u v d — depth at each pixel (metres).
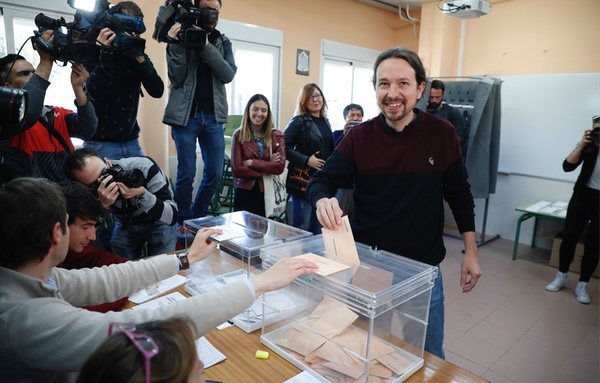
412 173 1.39
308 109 3.17
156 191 1.92
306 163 3.03
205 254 1.29
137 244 2.07
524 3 4.43
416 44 5.60
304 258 1.11
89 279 1.07
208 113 2.58
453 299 3.10
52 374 0.79
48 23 1.66
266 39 4.29
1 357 0.73
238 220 1.56
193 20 2.21
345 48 5.14
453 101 4.42
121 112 2.17
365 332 0.98
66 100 3.15
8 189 0.74
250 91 4.34
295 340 1.04
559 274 3.28
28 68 1.80
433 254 1.42
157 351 0.48
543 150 4.25
